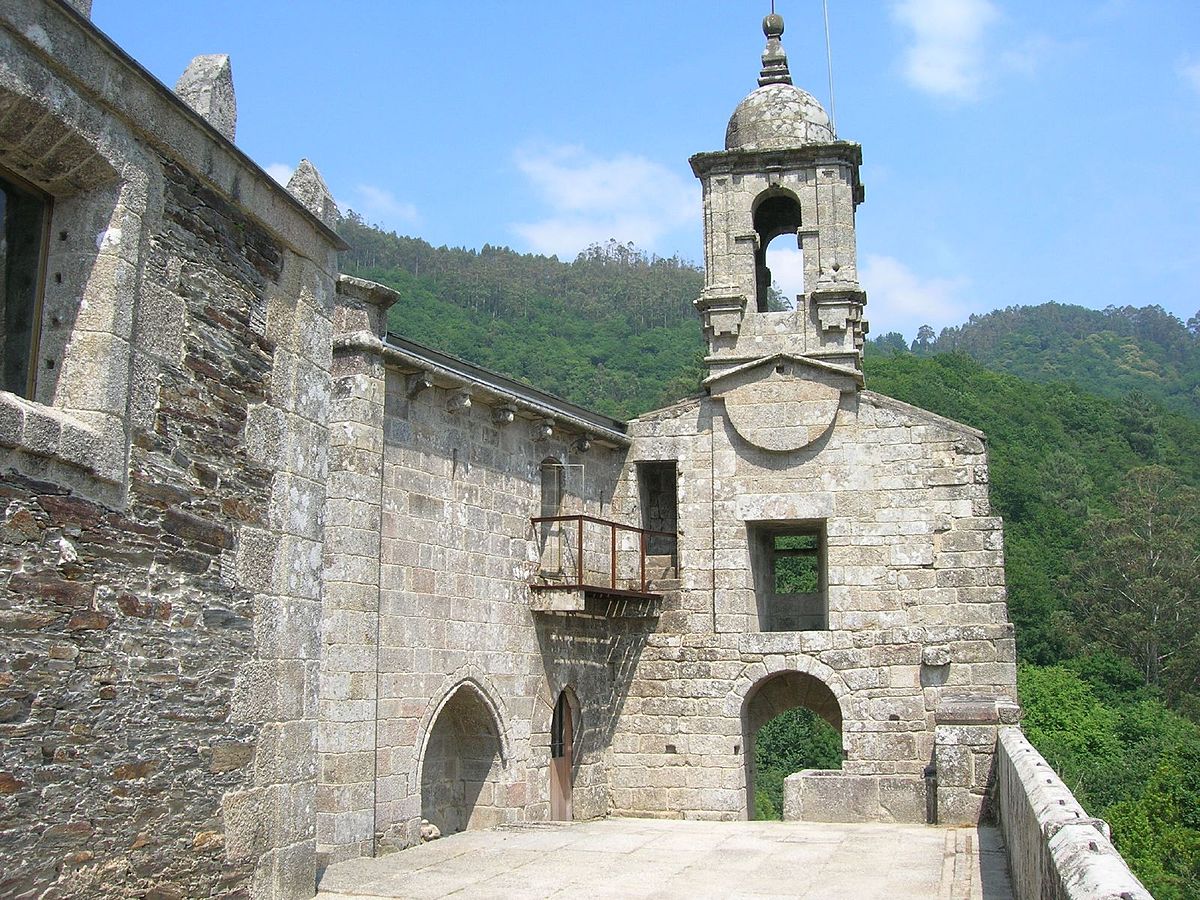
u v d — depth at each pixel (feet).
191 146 29.53
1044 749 163.63
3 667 23.00
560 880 42.01
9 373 25.75
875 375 237.04
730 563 70.90
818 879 41.75
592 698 68.95
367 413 49.96
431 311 286.25
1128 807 137.69
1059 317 596.70
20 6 23.76
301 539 34.68
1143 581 204.23
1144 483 232.12
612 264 407.44
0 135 24.52
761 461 71.31
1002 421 240.12
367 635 48.75
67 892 24.44
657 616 71.67
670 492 77.92
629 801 70.23
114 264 26.45
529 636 62.03
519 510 62.23
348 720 47.34
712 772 69.26
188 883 28.53
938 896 37.91
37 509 24.04
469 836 53.52
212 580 30.17
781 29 79.71
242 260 32.53
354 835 46.98
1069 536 218.18
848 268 72.08
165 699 27.99
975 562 66.95
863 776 63.16
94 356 25.94
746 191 74.18
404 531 52.37
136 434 27.27
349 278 50.37
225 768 30.30
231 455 31.40
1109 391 442.09
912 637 67.10
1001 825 51.13
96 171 26.48
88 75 25.62
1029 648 196.54
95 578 25.66
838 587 68.85
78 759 24.93
